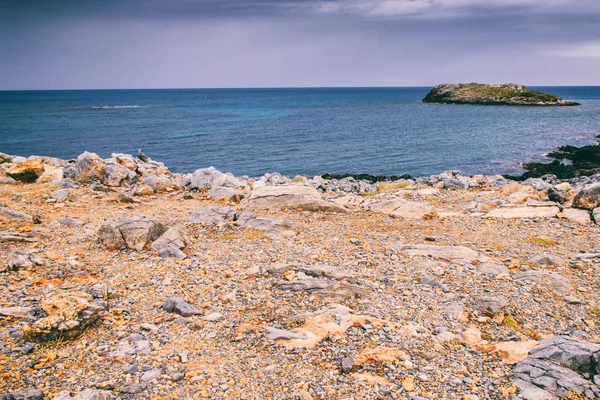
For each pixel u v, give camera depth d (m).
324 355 8.64
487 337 9.55
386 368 8.21
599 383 7.55
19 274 11.89
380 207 20.06
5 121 121.56
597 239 15.59
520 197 21.12
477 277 12.48
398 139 82.25
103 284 11.55
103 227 14.68
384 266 13.39
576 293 11.53
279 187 21.05
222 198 21.48
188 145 75.50
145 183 23.55
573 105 188.25
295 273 12.42
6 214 17.20
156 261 13.44
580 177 43.34
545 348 8.52
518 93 196.62
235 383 7.79
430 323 9.98
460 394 7.55
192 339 9.27
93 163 25.12
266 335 9.38
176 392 7.50
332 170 55.22
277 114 152.50
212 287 11.75
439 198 22.95
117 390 7.54
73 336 9.10
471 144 75.19
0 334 9.02
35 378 7.75
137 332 9.52
